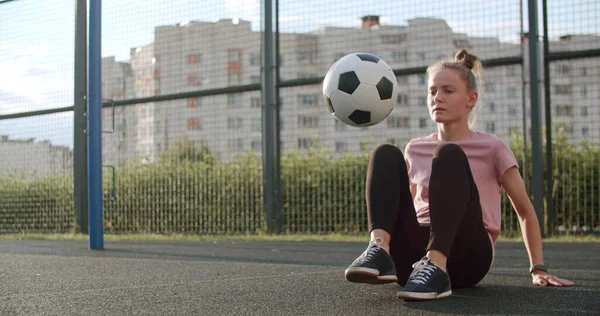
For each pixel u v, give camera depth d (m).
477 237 1.91
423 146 2.16
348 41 5.82
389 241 1.88
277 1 5.92
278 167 5.90
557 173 4.97
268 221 5.91
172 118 6.46
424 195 2.12
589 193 4.92
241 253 4.24
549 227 4.93
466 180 1.83
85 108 6.60
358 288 2.19
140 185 6.60
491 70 5.11
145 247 4.97
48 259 3.74
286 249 4.59
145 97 6.53
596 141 4.88
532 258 2.22
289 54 6.05
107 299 2.02
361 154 5.72
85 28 6.60
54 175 6.88
